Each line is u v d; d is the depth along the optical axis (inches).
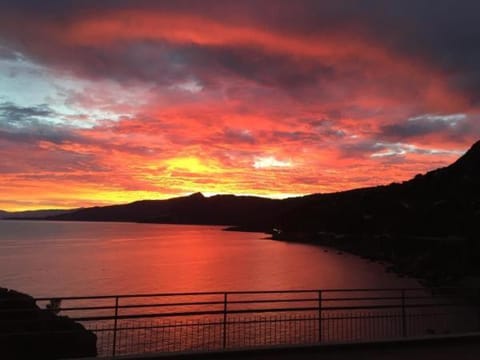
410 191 6427.2
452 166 6107.3
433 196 5787.4
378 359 390.6
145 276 3206.2
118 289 2588.6
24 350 662.5
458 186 5467.5
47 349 685.9
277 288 2672.2
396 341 433.1
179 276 3225.9
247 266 3998.5
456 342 450.0
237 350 396.2
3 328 650.8
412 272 3563.0
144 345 969.5
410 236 4909.0
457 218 4749.0
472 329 1043.3
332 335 1016.9
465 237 3843.5
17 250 5556.1
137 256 4840.1
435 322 1132.5
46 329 692.7
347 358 394.3
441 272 3390.7
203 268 3774.6
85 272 3408.0
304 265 4158.5
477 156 5674.2
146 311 1691.7
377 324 1114.7
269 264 4210.1
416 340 438.0
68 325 730.8
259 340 1003.9
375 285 2945.4
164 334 1089.4
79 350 716.0
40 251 5398.6
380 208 6825.8
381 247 5226.4
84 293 2425.0
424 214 5251.0
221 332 1101.1
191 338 1057.5
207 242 7736.2
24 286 2687.0
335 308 501.4
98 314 1569.9
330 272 3663.9
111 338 1003.3
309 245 7086.6
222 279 3088.1
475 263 3390.7
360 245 5890.8
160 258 4655.5
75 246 6387.8
